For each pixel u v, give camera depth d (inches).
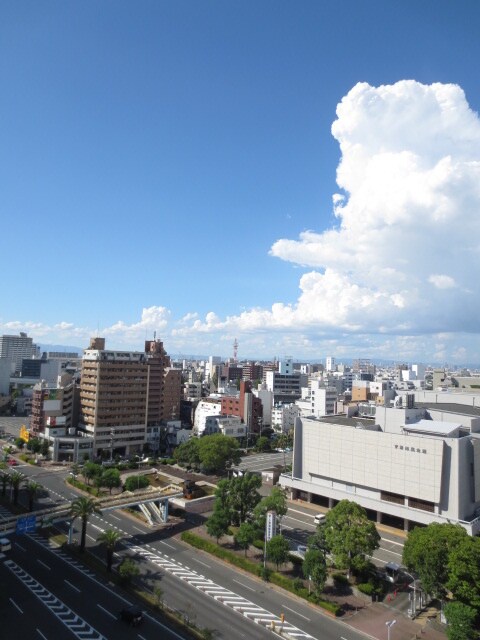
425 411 5369.1
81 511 3686.0
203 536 4178.2
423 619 2950.3
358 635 2755.9
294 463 5511.8
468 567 2778.1
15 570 3400.6
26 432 7844.5
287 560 3459.6
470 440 4483.3
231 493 4279.0
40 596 3036.4
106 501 4333.2
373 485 4793.3
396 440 4648.1
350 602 3137.3
